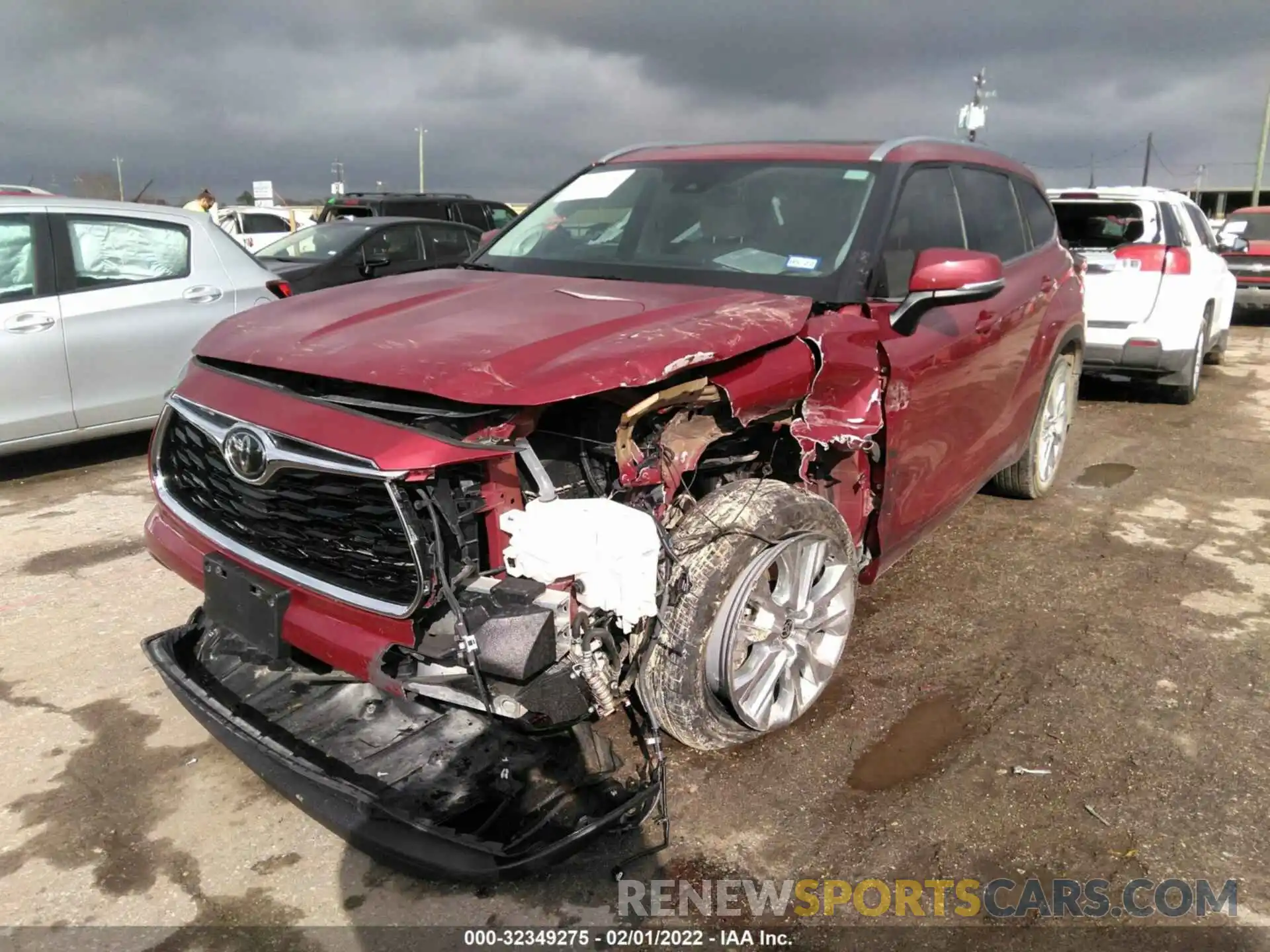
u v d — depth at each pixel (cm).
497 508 237
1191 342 763
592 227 393
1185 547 493
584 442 264
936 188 395
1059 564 468
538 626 221
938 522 413
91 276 596
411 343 256
